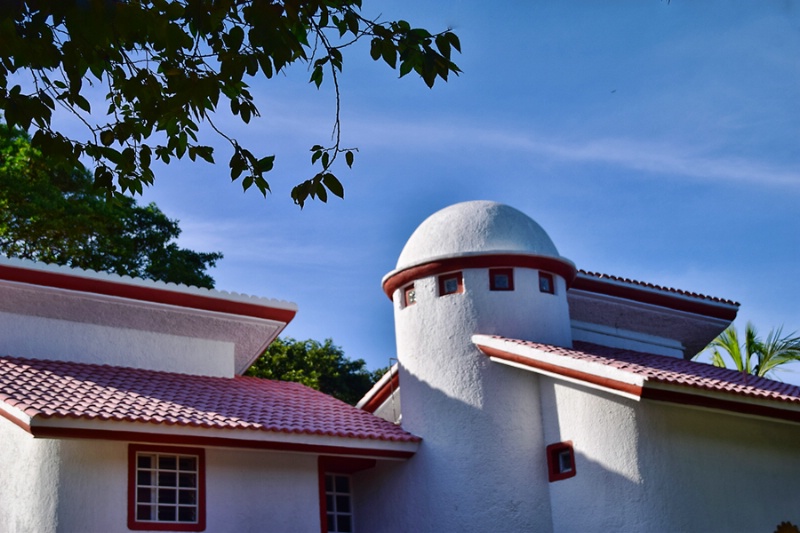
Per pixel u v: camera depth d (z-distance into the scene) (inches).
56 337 636.1
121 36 319.9
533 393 643.5
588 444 597.0
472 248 673.0
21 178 1123.9
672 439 562.6
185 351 689.6
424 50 320.2
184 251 1301.7
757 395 535.5
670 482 554.6
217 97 335.6
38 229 1125.1
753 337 1072.2
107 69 344.2
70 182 1197.1
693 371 634.8
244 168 353.1
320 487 618.8
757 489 557.6
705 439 562.9
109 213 1187.9
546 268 682.8
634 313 788.6
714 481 554.3
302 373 1246.9
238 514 573.0
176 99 335.0
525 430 632.4
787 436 574.9
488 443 633.0
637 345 807.1
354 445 621.3
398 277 696.4
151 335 676.7
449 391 653.3
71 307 639.8
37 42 307.3
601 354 669.3
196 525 553.3
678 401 537.6
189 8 311.7
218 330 705.0
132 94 342.6
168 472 556.1
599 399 597.3
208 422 552.1
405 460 662.5
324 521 612.1
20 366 586.6
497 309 661.9
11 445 547.8
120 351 657.6
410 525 649.0
